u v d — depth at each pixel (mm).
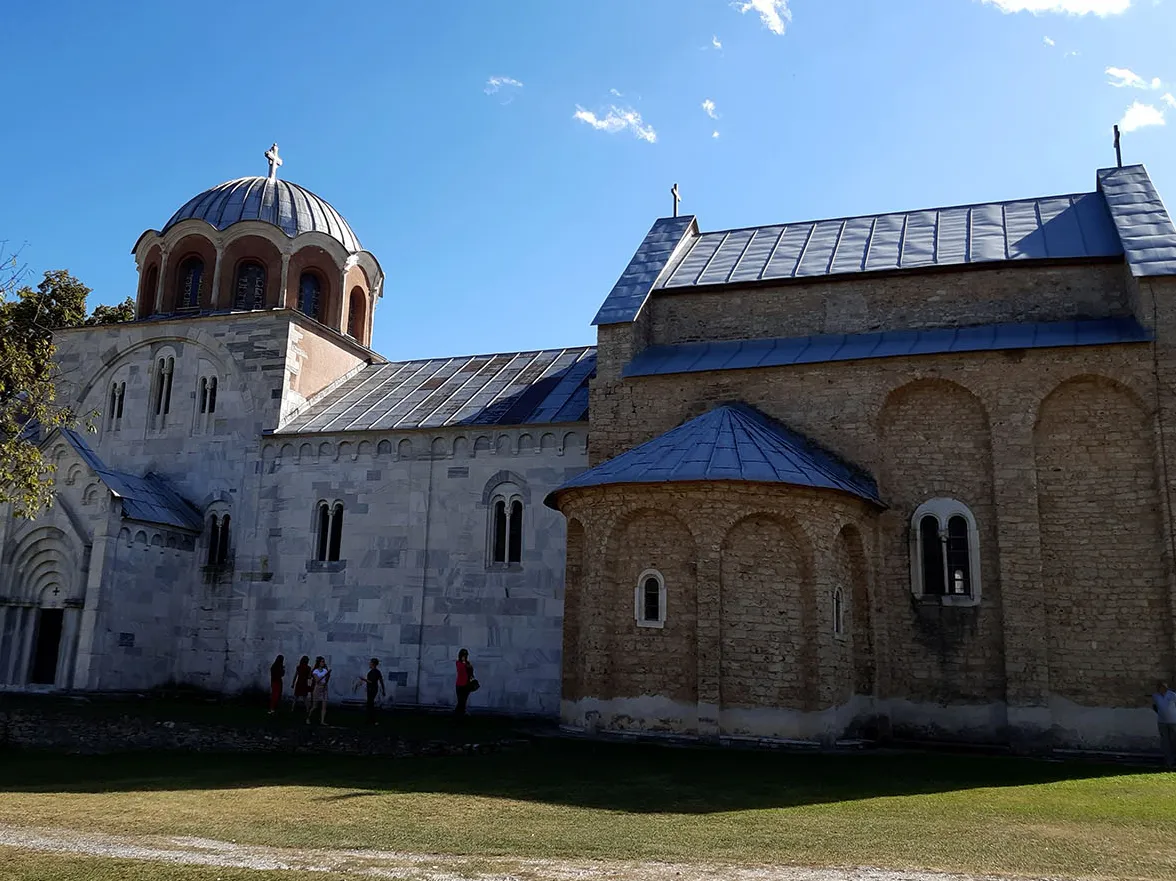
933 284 28859
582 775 19141
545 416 32312
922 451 26391
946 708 24859
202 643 34188
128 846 13047
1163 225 27234
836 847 12836
